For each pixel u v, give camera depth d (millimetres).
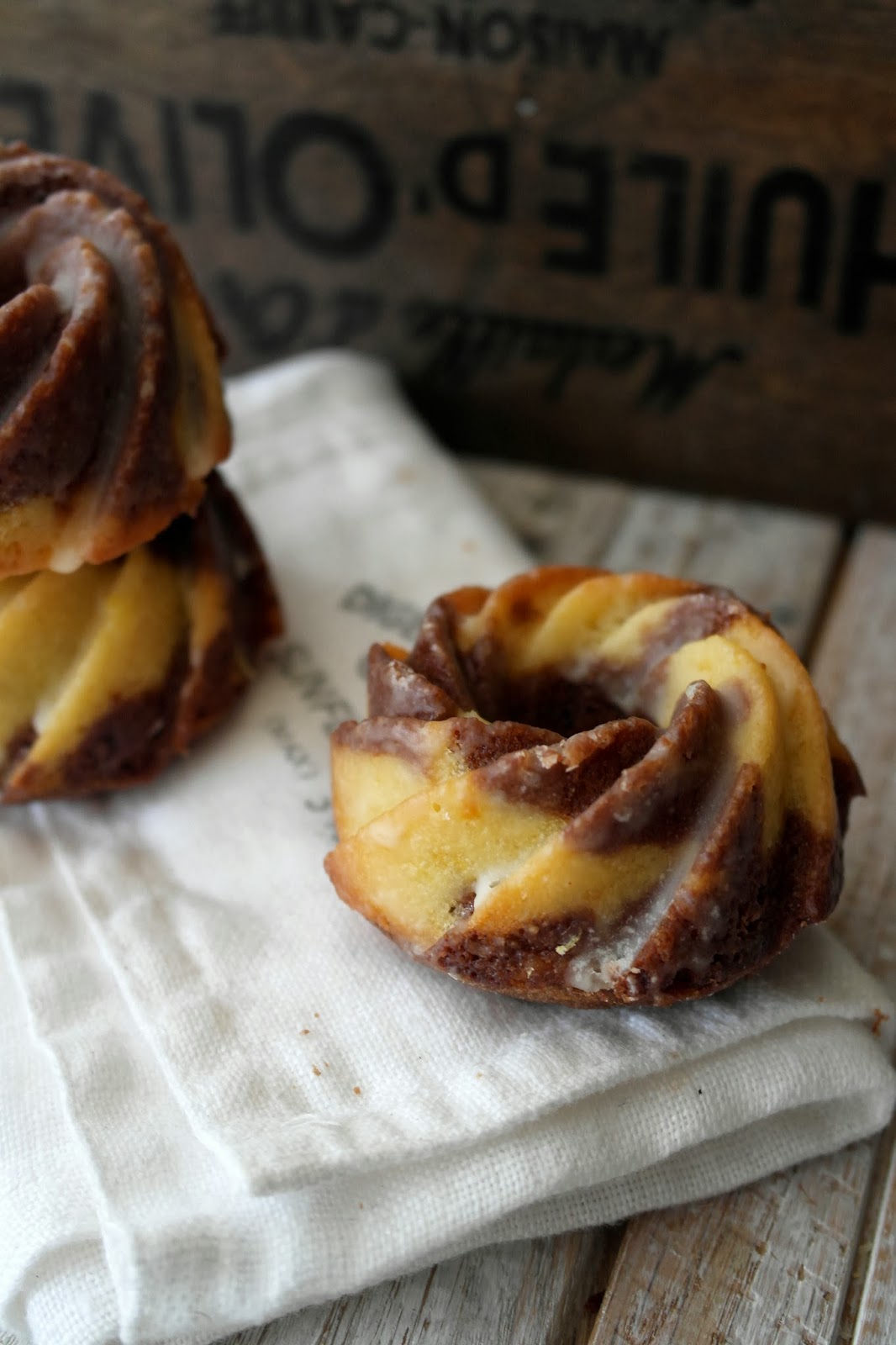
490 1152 468
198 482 535
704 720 469
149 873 530
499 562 621
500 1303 471
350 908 504
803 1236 482
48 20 647
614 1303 471
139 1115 478
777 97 604
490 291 666
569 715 515
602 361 667
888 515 664
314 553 623
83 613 533
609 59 613
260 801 546
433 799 474
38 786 533
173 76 650
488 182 645
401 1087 478
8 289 534
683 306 647
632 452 681
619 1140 473
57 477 511
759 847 470
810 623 627
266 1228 459
